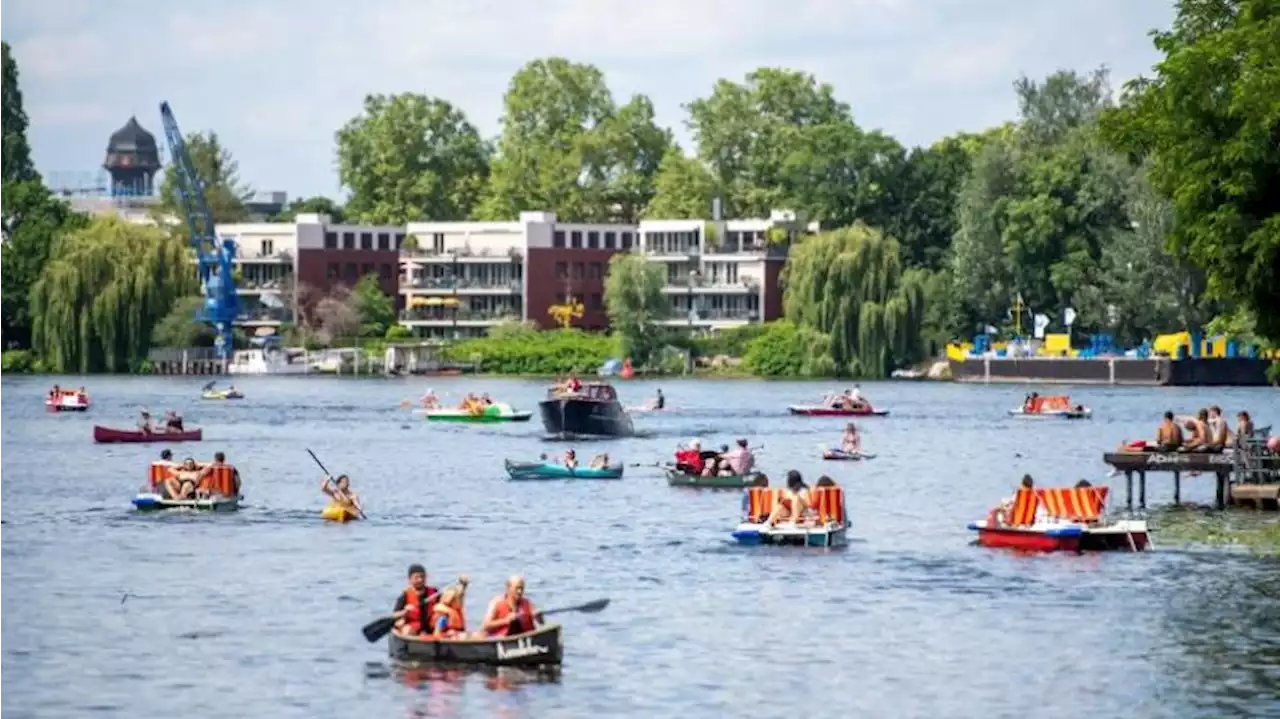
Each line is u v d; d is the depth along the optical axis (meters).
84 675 78.62
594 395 197.38
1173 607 90.62
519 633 79.94
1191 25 125.25
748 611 90.44
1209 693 75.50
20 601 93.56
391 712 72.88
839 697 75.44
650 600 93.31
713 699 74.94
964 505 133.62
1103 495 108.19
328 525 120.81
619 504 132.38
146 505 128.00
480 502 134.00
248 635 85.62
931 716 72.88
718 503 132.62
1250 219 113.50
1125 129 119.19
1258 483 123.81
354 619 89.25
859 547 109.44
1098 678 77.81
